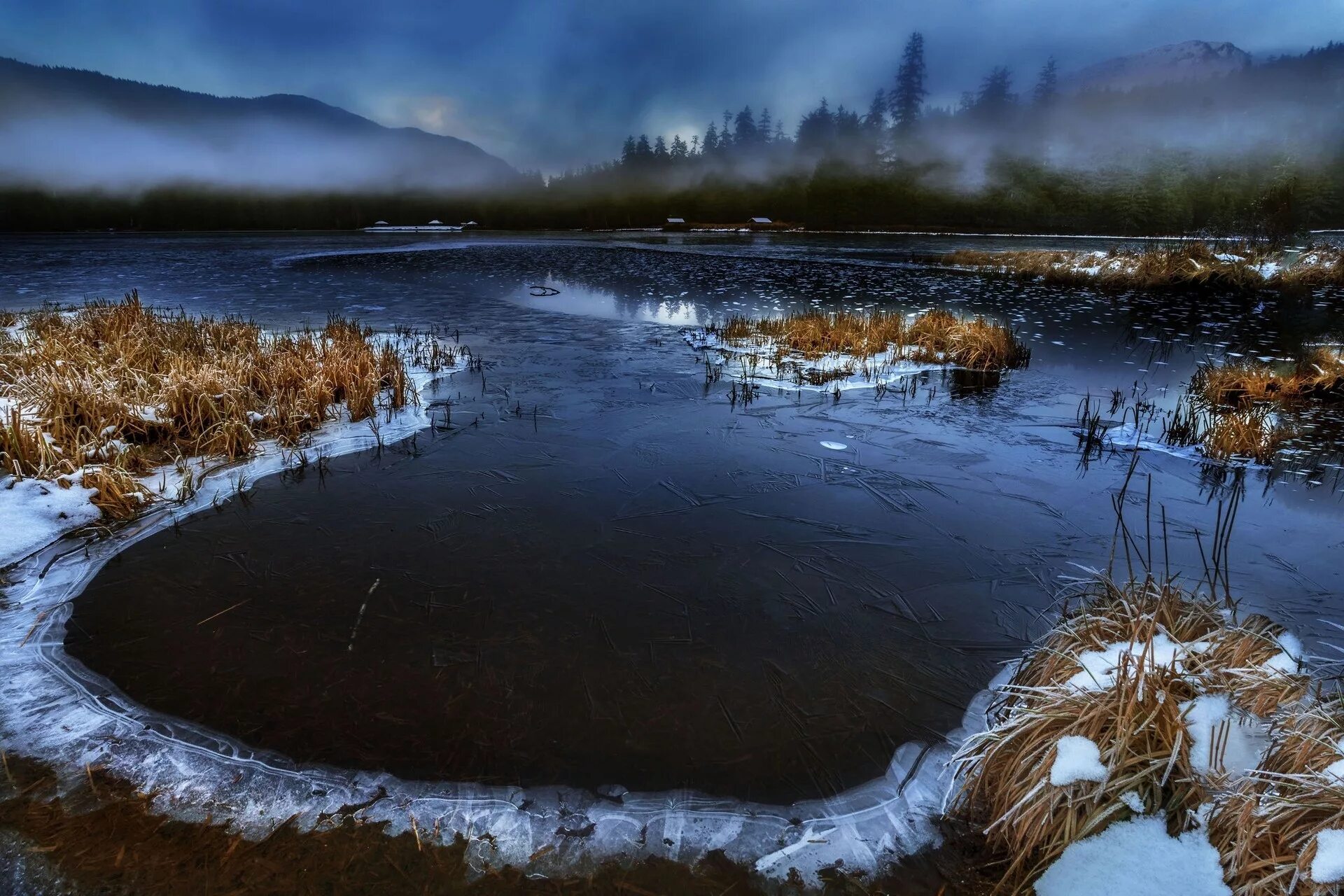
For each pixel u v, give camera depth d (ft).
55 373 21.84
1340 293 51.60
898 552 14.82
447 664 10.89
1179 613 9.07
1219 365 31.71
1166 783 6.74
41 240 136.67
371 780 8.45
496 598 12.80
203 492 17.19
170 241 132.26
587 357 33.30
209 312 45.78
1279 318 43.96
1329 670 10.39
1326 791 5.99
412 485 17.99
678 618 12.28
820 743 9.33
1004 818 6.91
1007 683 10.23
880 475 19.06
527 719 9.69
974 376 30.09
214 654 10.98
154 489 16.90
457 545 14.87
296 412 21.75
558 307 50.31
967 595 13.15
